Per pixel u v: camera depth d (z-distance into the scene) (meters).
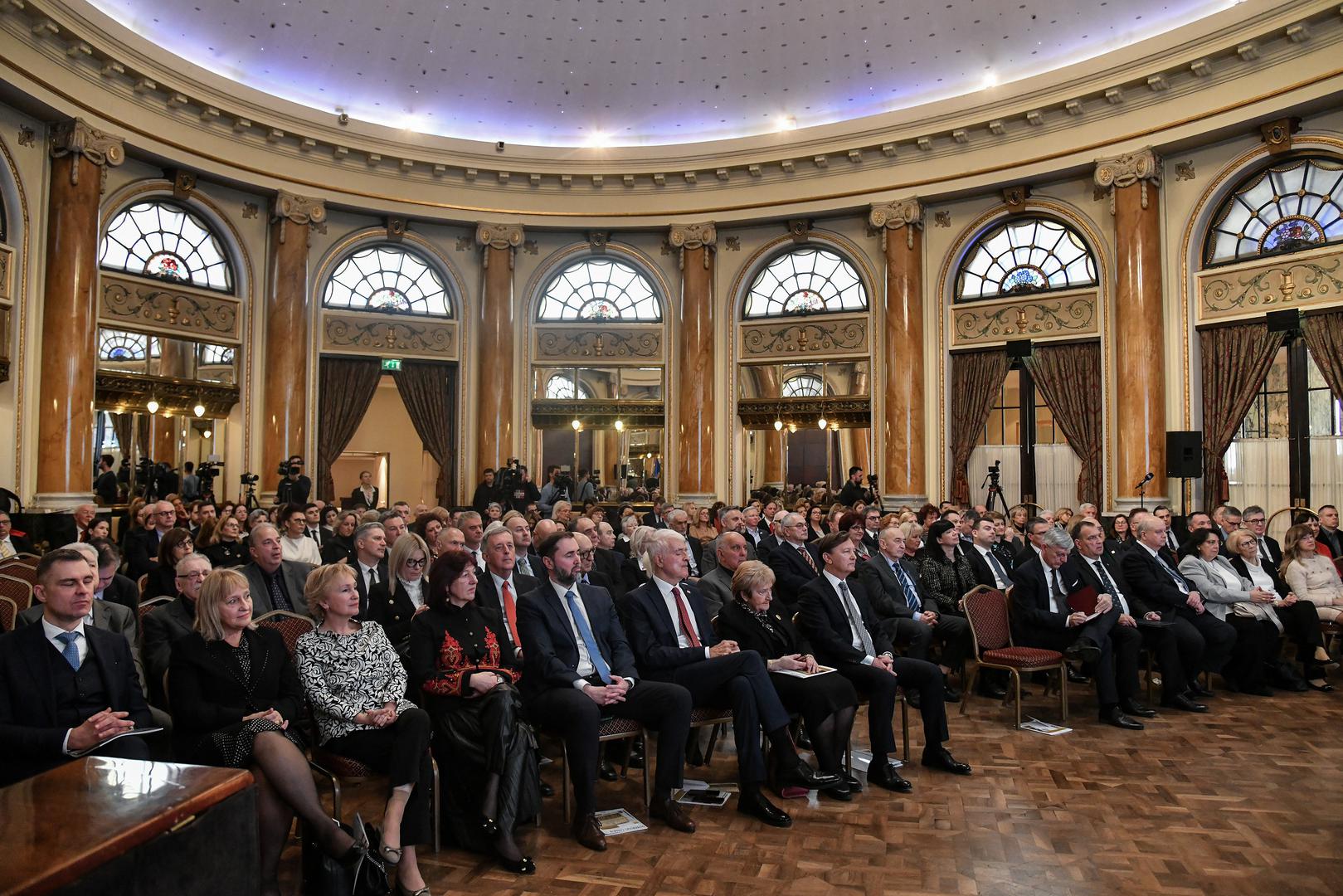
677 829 3.69
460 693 3.62
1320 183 10.23
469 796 3.55
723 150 13.80
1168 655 5.67
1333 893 3.01
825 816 3.82
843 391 14.09
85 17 9.86
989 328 12.77
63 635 3.17
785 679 4.26
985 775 4.35
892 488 12.98
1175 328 11.23
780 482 14.87
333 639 3.52
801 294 14.26
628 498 14.65
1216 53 10.30
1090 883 3.11
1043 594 5.63
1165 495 11.04
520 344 14.69
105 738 2.89
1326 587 6.40
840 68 12.88
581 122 14.24
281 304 12.79
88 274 10.31
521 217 14.29
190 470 11.78
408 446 18.80
